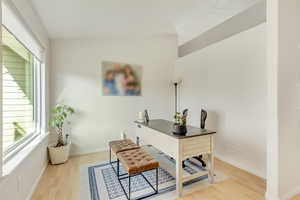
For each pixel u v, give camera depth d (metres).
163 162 2.82
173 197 1.89
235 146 2.71
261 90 2.32
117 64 3.63
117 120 3.65
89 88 3.39
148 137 2.61
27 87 2.38
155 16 2.95
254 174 2.41
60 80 3.17
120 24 3.02
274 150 1.72
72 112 3.11
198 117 3.51
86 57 3.36
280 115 1.71
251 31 2.45
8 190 1.38
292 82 1.81
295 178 1.88
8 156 1.64
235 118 2.70
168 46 4.17
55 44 3.13
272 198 1.75
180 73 4.05
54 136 3.13
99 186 2.12
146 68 3.95
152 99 4.02
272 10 1.69
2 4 1.34
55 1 2.07
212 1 2.65
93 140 3.45
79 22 2.70
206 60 3.29
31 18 1.98
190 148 1.97
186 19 3.19
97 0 2.21
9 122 1.91
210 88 3.20
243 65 2.57
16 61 2.07
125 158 2.05
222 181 2.22
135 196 1.91
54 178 2.33
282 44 1.70
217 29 3.31
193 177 2.04
